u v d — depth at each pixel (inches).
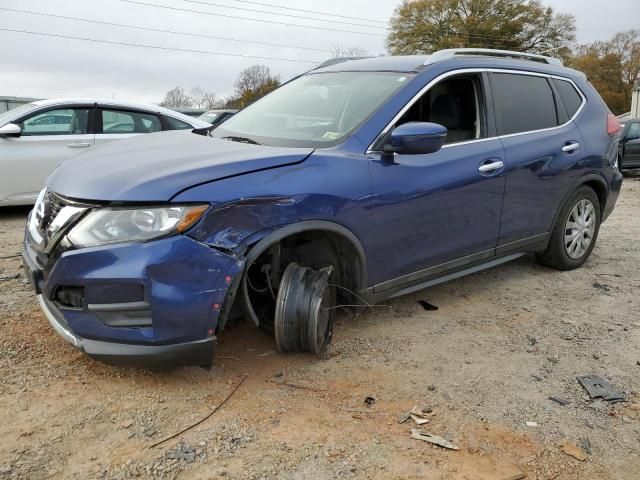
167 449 102.7
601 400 124.2
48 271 115.9
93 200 111.4
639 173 639.1
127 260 106.8
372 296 143.0
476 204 161.3
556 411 119.5
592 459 104.9
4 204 279.1
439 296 183.5
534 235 187.9
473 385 128.7
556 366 139.0
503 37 2102.6
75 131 292.7
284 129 152.3
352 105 151.6
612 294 189.0
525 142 177.5
